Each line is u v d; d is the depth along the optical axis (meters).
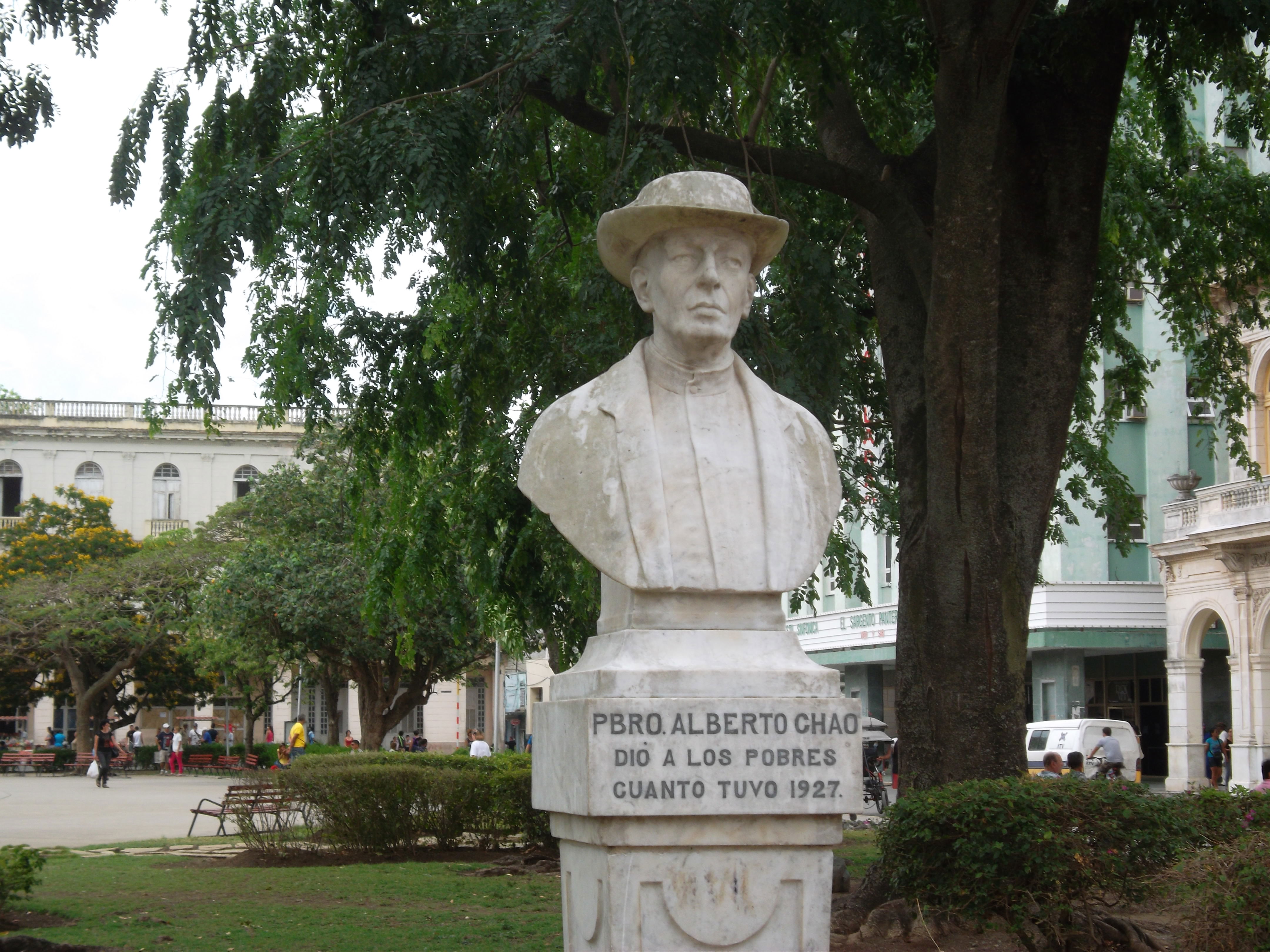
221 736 53.62
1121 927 7.94
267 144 9.80
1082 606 29.66
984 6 7.91
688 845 4.49
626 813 4.41
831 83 9.57
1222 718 29.66
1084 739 23.44
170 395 8.86
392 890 11.64
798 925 4.56
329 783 14.38
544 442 4.98
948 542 8.91
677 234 4.94
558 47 9.04
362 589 29.47
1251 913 6.51
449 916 10.05
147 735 53.25
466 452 12.69
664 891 4.46
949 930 8.81
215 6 9.90
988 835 7.48
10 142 9.48
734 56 10.27
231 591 30.95
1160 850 7.42
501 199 10.89
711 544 4.80
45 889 11.70
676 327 4.94
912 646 9.27
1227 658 28.44
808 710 4.58
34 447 53.97
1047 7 9.96
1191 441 30.41
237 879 12.50
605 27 8.82
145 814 22.98
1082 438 16.72
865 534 35.81
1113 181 13.94
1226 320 24.61
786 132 12.19
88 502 48.16
